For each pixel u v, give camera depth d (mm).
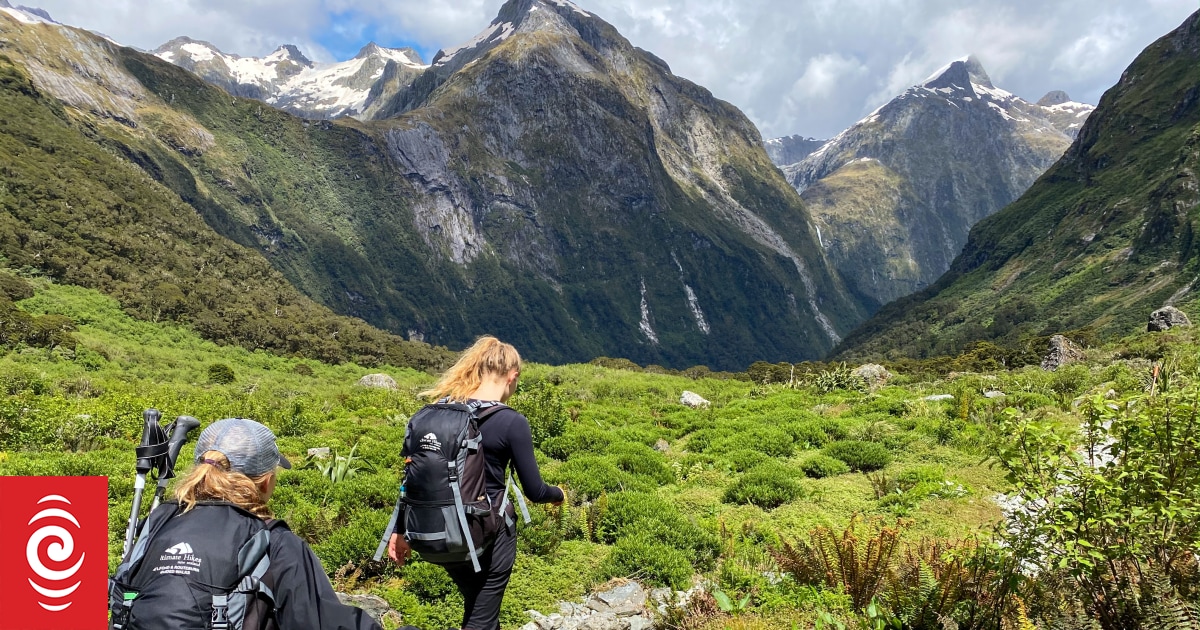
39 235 77125
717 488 11383
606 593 7168
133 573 2586
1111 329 128375
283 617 2676
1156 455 4637
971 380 24219
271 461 2959
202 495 2738
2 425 14336
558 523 8797
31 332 49500
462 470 3531
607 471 11469
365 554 7492
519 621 6656
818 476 11977
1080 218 191375
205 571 2496
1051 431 5020
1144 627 4344
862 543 7418
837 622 5496
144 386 33844
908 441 13750
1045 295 167625
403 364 92375
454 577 3887
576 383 30125
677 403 24016
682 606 6648
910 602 5648
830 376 27328
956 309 194250
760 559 7738
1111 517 4422
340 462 11266
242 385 46812
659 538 8250
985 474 10953
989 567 5145
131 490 10422
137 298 74312
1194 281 126188
